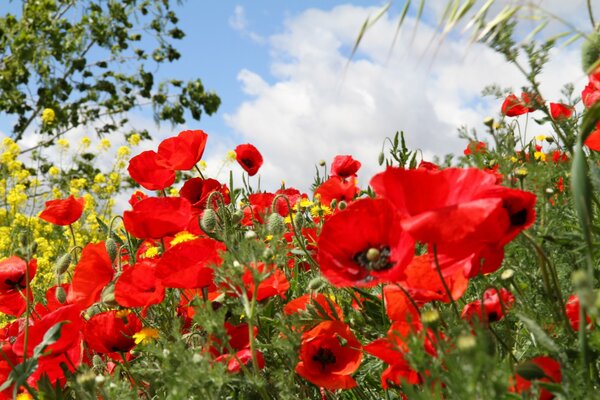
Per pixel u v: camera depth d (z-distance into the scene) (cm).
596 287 62
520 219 50
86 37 584
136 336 76
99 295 88
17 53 545
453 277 56
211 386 57
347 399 76
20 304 89
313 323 67
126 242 111
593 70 50
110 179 389
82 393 63
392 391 72
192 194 117
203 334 77
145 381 77
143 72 601
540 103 70
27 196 321
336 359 66
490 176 47
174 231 85
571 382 45
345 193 134
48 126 559
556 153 84
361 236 53
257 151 142
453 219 45
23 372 62
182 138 111
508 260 68
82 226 303
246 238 64
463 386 41
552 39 51
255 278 58
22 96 562
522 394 44
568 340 54
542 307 61
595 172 56
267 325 74
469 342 40
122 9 593
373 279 51
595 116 45
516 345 61
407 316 47
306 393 74
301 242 92
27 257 70
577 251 57
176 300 91
